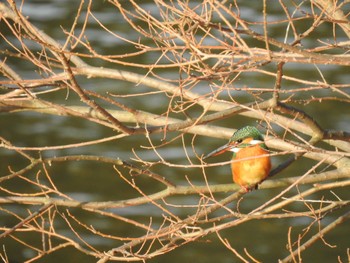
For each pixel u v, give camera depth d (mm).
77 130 24375
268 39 6242
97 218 20406
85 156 8039
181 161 22250
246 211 20000
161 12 7250
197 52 6375
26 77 24719
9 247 19594
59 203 8398
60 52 6688
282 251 19047
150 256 7688
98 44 26750
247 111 8164
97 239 19625
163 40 7387
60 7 30125
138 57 25812
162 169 22078
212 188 8195
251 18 26594
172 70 24828
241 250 19078
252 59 6324
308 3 26734
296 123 8867
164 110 24172
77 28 28281
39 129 24422
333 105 23859
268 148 8578
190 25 6871
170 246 7785
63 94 24562
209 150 22578
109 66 25719
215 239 19484
